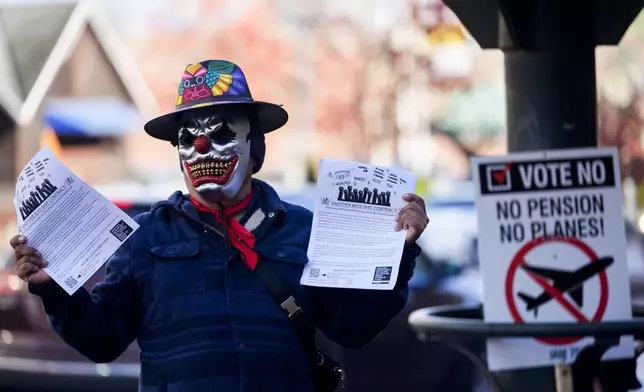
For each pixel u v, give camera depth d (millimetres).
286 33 60062
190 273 4668
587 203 5520
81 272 4535
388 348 11008
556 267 5496
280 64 59719
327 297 4809
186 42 63375
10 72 37406
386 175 4844
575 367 5504
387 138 43844
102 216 4586
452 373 11062
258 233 4746
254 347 4602
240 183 4746
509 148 6094
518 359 5516
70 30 38844
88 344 4629
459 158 47781
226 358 4574
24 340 10305
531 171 5520
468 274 12484
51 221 4559
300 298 4695
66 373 10102
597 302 5488
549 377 5719
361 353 10938
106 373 10023
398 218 4789
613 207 5527
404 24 39312
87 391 10062
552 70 5973
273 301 4668
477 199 5516
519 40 5945
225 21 62156
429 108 45250
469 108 47062
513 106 6055
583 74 5992
